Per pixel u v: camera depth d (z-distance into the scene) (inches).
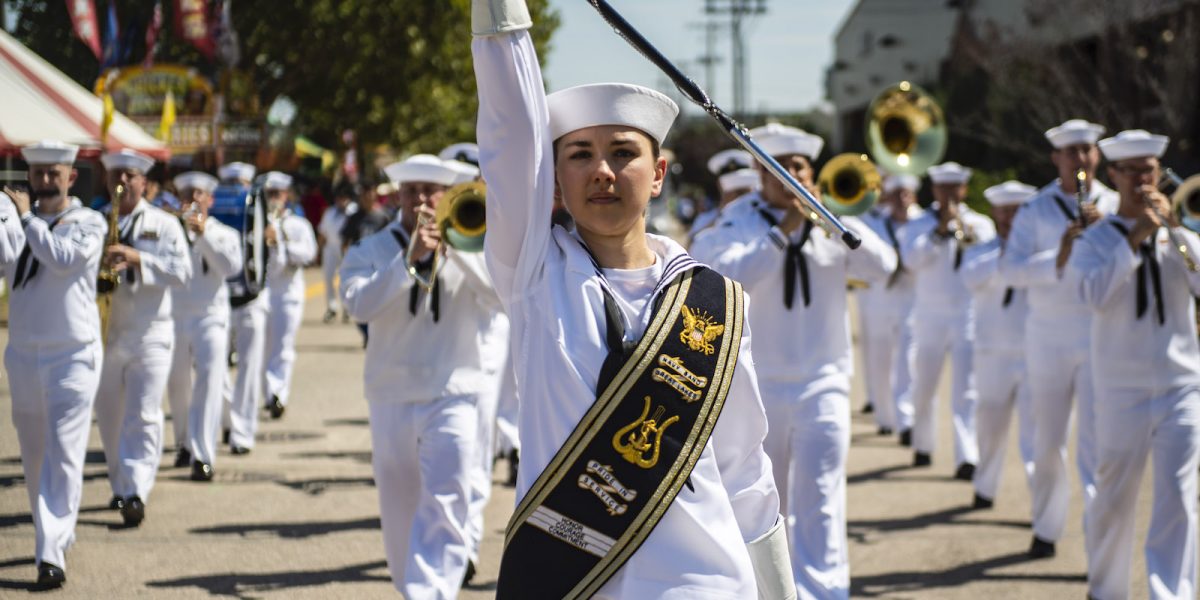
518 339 121.2
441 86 1363.2
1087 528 243.3
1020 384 331.3
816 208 132.2
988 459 336.8
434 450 230.7
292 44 1253.7
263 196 411.2
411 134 1365.7
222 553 280.7
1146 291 227.9
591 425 114.8
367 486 350.9
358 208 668.1
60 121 510.6
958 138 1224.8
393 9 1289.4
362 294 229.5
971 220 413.1
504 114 118.4
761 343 234.8
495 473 377.7
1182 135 950.4
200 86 891.4
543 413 118.1
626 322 119.3
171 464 381.1
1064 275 276.4
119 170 307.4
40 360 258.8
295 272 471.5
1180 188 235.1
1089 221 242.5
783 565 128.4
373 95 1328.7
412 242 228.5
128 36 952.3
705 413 116.7
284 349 468.4
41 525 253.3
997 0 1170.6
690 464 115.9
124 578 260.2
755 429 124.9
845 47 2182.6
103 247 297.6
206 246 356.2
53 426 258.1
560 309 118.5
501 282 124.1
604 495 115.0
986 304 335.9
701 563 116.3
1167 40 968.3
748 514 127.0
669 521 116.0
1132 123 990.4
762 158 130.6
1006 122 1083.9
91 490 340.2
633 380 115.5
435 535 229.5
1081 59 1035.3
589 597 114.6
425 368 233.6
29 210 261.6
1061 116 1022.4
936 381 390.9
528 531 116.5
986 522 321.7
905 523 320.5
